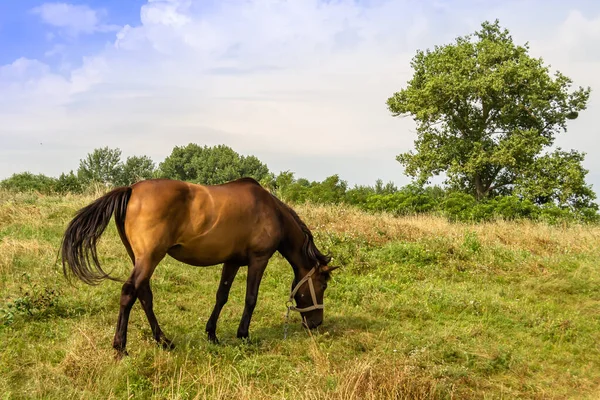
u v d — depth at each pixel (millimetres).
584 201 27719
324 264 6477
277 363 5441
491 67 29062
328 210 13359
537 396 5375
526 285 9211
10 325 5668
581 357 6488
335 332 6527
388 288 8352
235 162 56656
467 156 29359
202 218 5441
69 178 19172
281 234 6125
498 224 14867
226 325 6527
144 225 5105
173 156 57594
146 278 5109
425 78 31219
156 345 5371
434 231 12484
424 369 5488
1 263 7465
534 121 29781
